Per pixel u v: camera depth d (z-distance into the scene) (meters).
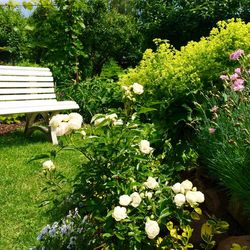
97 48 25.05
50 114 6.95
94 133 2.60
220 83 3.61
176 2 10.88
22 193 4.05
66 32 8.66
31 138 6.88
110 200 2.47
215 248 2.59
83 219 2.67
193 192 2.26
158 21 10.63
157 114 3.66
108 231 2.28
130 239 2.29
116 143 2.51
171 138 3.65
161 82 3.81
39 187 4.19
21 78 7.05
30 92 7.15
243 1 9.85
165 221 2.31
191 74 3.57
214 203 2.89
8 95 6.69
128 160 2.53
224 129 2.74
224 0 9.91
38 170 4.76
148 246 2.34
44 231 2.73
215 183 3.10
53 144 6.37
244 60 3.47
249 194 2.43
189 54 4.00
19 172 4.70
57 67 9.26
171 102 3.54
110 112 2.78
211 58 3.82
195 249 2.55
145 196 2.40
